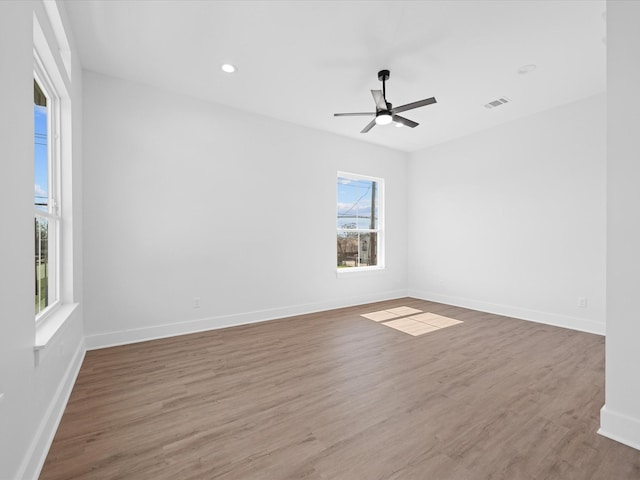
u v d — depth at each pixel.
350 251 5.65
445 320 4.44
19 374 1.32
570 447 1.72
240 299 4.22
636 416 1.73
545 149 4.30
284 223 4.63
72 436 1.81
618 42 1.77
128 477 1.50
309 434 1.84
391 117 3.25
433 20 2.54
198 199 3.89
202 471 1.54
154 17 2.51
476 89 3.69
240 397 2.28
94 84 3.28
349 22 2.56
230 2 2.35
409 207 6.27
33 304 1.51
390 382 2.52
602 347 3.35
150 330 3.56
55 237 2.47
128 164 3.46
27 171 1.45
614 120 1.79
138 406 2.14
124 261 3.42
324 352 3.19
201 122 3.92
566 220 4.11
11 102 1.26
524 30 2.65
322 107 4.18
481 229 5.06
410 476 1.51
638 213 1.72
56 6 2.04
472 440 1.79
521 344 3.44
